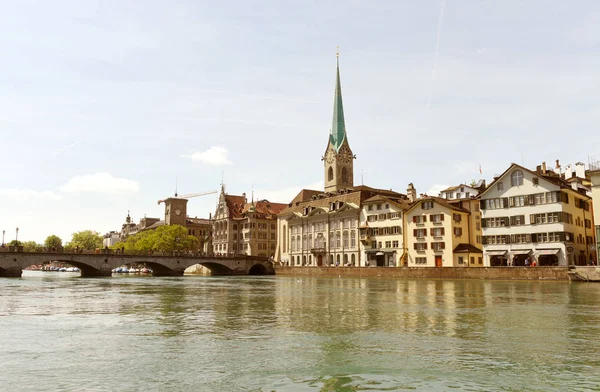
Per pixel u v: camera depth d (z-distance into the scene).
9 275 90.56
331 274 104.62
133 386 13.48
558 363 15.84
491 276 73.50
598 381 13.82
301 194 151.62
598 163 73.06
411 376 14.35
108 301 38.50
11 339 20.28
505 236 84.38
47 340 20.05
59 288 57.88
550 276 66.38
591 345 18.61
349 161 167.38
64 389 13.22
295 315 28.17
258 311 30.52
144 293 48.91
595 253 88.81
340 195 127.44
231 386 13.45
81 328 23.33
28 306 34.09
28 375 14.59
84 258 100.62
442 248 97.00
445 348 18.14
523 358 16.53
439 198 101.94
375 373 14.68
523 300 36.97
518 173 83.31
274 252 169.00
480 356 16.81
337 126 168.25
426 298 39.84
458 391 12.96
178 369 15.23
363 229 114.12
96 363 16.02
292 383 13.69
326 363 15.91
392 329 22.56
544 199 79.81
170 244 152.00
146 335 21.23
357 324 24.23
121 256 105.69
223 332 21.97
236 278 100.69
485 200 87.62
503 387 13.30
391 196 125.25
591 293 44.03
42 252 94.19
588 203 89.69
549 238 78.75
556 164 109.31
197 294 47.28
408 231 104.19
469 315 27.53
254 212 166.62
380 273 92.31
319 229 129.62
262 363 15.94
